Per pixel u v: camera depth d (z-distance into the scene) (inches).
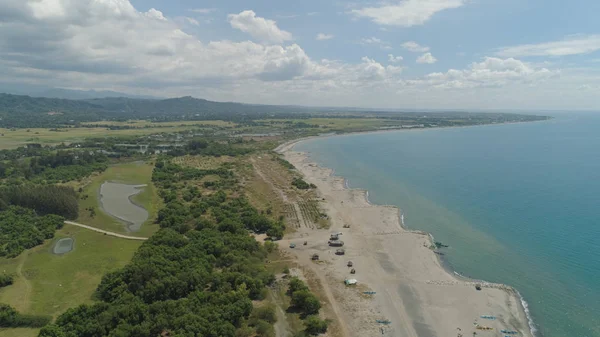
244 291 3875.5
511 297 4119.1
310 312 3799.2
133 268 4015.8
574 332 3553.2
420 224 6505.9
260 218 6156.5
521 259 5078.7
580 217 6624.0
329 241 5605.3
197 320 3304.6
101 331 3218.5
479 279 4576.8
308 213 6943.9
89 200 7696.9
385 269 4800.7
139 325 3272.6
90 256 5022.1
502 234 5969.5
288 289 4252.0
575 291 4247.0
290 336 3447.3
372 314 3823.8
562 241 5620.1
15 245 5182.1
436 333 3540.8
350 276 4606.3
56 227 6043.3
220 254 4783.5
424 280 4517.7
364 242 5644.7
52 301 3939.5
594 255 5118.1
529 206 7332.7
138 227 6264.8
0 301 3934.5
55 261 4881.9
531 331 3565.5
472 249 5433.1
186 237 5285.4
